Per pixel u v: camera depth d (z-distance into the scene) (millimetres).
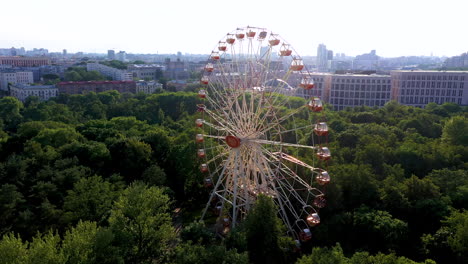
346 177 89438
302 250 80625
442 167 107000
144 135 132875
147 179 100812
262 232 69875
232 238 68250
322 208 86062
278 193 88000
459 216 72625
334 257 52875
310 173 91750
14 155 108250
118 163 112375
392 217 83812
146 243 68625
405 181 90750
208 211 101750
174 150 112500
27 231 76625
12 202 79750
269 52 89875
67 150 112812
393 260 57312
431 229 81000
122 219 66875
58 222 78000
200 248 59656
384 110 191750
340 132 143375
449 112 192125
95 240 59281
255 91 90500
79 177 92438
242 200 88312
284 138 133125
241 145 84938
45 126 156125
